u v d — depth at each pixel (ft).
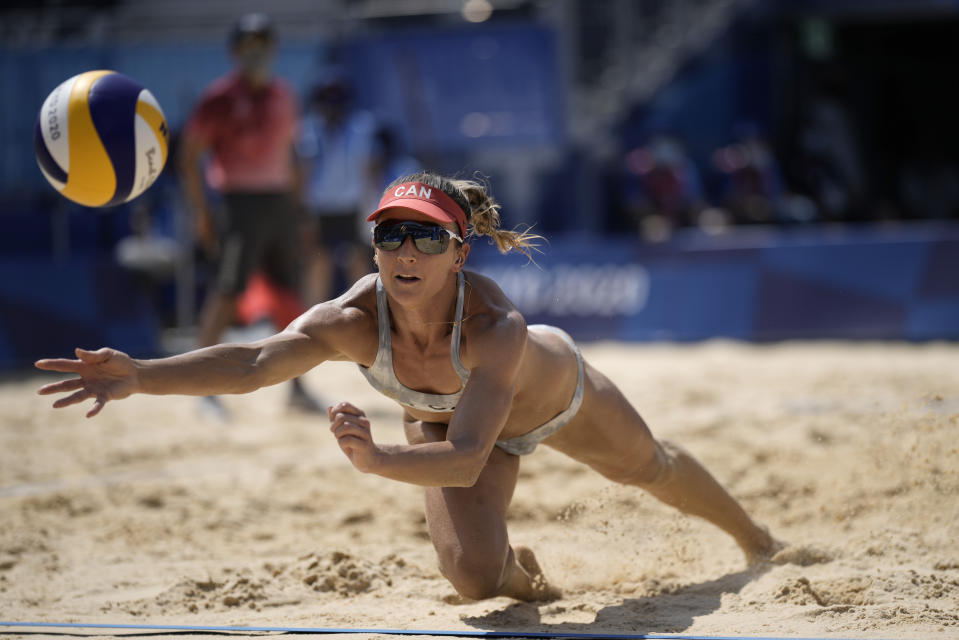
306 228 110.42
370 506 66.18
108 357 35.53
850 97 214.48
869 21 209.97
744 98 198.39
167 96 152.76
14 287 136.67
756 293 142.10
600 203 183.52
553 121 168.04
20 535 59.31
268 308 100.99
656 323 143.84
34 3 168.96
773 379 109.50
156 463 79.61
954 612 41.45
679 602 45.62
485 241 148.05
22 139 150.92
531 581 46.91
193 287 147.33
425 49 165.17
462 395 39.14
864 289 139.85
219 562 54.34
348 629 41.50
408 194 39.32
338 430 35.01
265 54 96.53
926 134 222.89
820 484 65.36
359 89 165.07
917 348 133.18
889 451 68.33
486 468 45.29
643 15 205.87
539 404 44.29
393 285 39.19
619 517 59.21
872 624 40.24
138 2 168.55
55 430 93.56
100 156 48.73
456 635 40.81
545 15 168.86
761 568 50.37
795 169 193.57
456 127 167.84
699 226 163.94
